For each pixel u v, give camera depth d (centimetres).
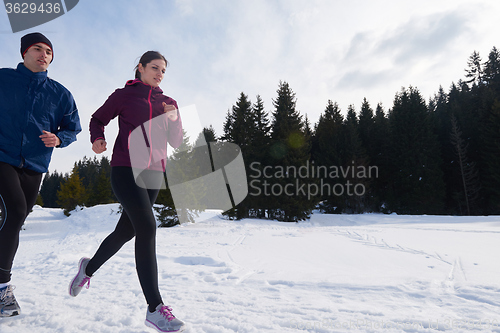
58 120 189
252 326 138
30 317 154
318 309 164
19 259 429
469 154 2734
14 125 166
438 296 183
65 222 1553
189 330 133
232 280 247
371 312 157
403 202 2508
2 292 151
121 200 143
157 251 435
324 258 364
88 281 164
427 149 2630
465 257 338
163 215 960
